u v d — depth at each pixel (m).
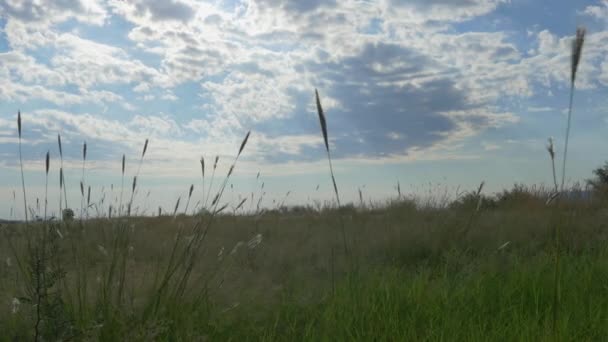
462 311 4.11
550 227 7.74
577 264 5.74
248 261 6.79
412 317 3.96
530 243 7.21
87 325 3.38
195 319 3.87
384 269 5.97
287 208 13.68
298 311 4.33
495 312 4.26
